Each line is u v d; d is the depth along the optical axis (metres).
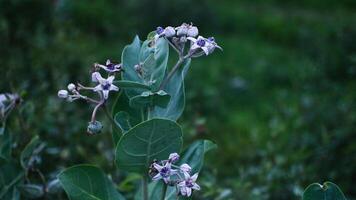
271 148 1.74
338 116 1.92
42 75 1.85
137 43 1.00
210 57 3.35
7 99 1.13
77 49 2.08
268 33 3.88
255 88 2.89
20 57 1.92
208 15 3.82
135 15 3.55
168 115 1.00
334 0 4.63
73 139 1.56
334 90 2.11
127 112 1.01
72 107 1.68
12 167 1.12
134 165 0.96
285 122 1.92
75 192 0.97
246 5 4.48
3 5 2.23
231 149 1.88
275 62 3.31
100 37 3.22
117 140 0.99
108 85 0.93
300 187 1.54
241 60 3.34
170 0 3.65
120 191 1.29
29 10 2.28
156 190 1.04
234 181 1.52
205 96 2.58
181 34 0.96
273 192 1.57
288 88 2.92
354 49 2.52
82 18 3.23
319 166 1.72
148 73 0.96
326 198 0.94
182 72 0.98
